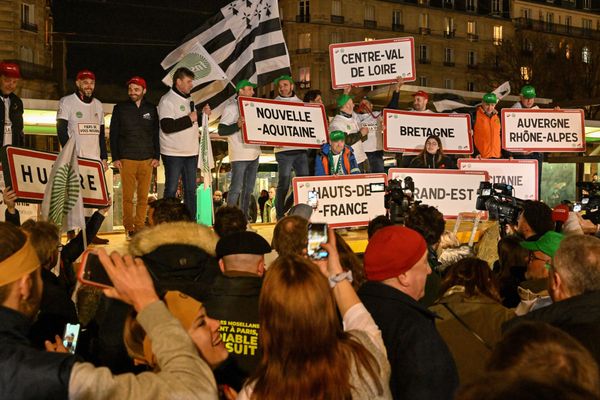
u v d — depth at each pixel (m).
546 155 18.69
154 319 2.10
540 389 1.29
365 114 10.15
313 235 2.74
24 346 2.08
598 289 2.84
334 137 8.55
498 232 6.88
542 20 74.69
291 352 2.15
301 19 62.22
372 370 2.21
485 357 3.25
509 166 9.72
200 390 1.98
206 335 2.32
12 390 1.97
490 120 10.34
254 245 3.21
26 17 40.44
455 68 68.81
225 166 17.20
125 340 2.39
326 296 2.20
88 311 4.11
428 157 9.48
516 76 48.09
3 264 2.15
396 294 2.83
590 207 6.39
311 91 9.34
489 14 70.00
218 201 14.86
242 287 3.10
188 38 9.46
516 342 1.67
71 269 5.04
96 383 1.97
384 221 5.14
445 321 3.38
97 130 7.84
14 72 7.04
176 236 3.29
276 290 2.19
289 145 8.53
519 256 4.60
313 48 62.06
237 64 9.48
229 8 9.50
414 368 2.62
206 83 9.41
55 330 3.44
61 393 1.97
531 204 4.62
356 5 63.34
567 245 2.95
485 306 3.38
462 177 9.13
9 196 5.47
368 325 2.50
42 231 3.64
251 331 3.01
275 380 2.15
